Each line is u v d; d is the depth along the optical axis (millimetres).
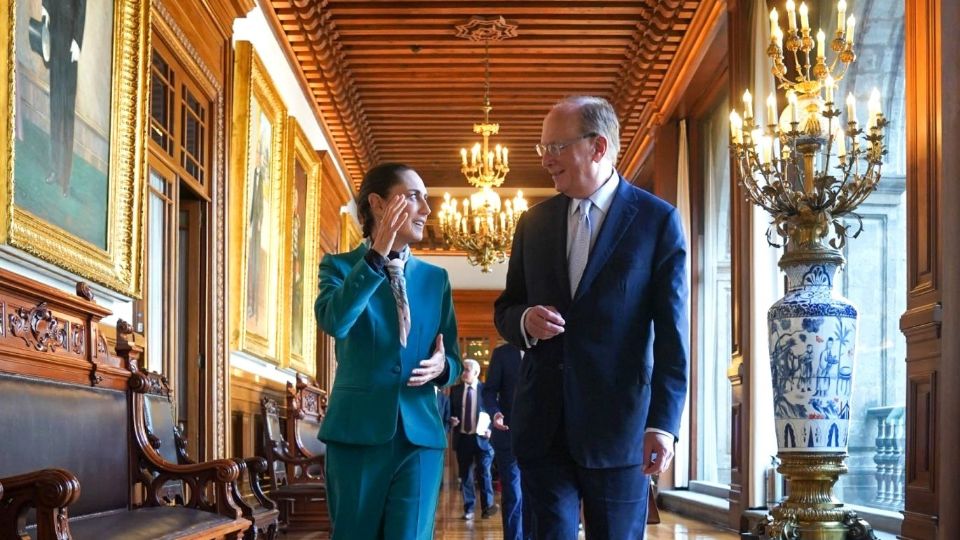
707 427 11383
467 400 10703
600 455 2707
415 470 2979
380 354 2975
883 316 6371
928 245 4750
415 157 16422
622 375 2750
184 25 6441
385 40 11023
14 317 3564
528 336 2816
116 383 4430
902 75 6352
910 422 4887
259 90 8570
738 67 8383
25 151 3959
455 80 12438
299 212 11164
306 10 9734
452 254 21703
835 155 6602
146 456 4465
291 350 10523
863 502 6449
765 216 7492
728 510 8547
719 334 11117
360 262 2871
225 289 7438
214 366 7148
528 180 17484
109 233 4922
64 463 3689
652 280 2801
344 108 12938
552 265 2871
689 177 12164
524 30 10750
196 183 6961
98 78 4809
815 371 4645
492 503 10688
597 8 10180
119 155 5070
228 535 4324
